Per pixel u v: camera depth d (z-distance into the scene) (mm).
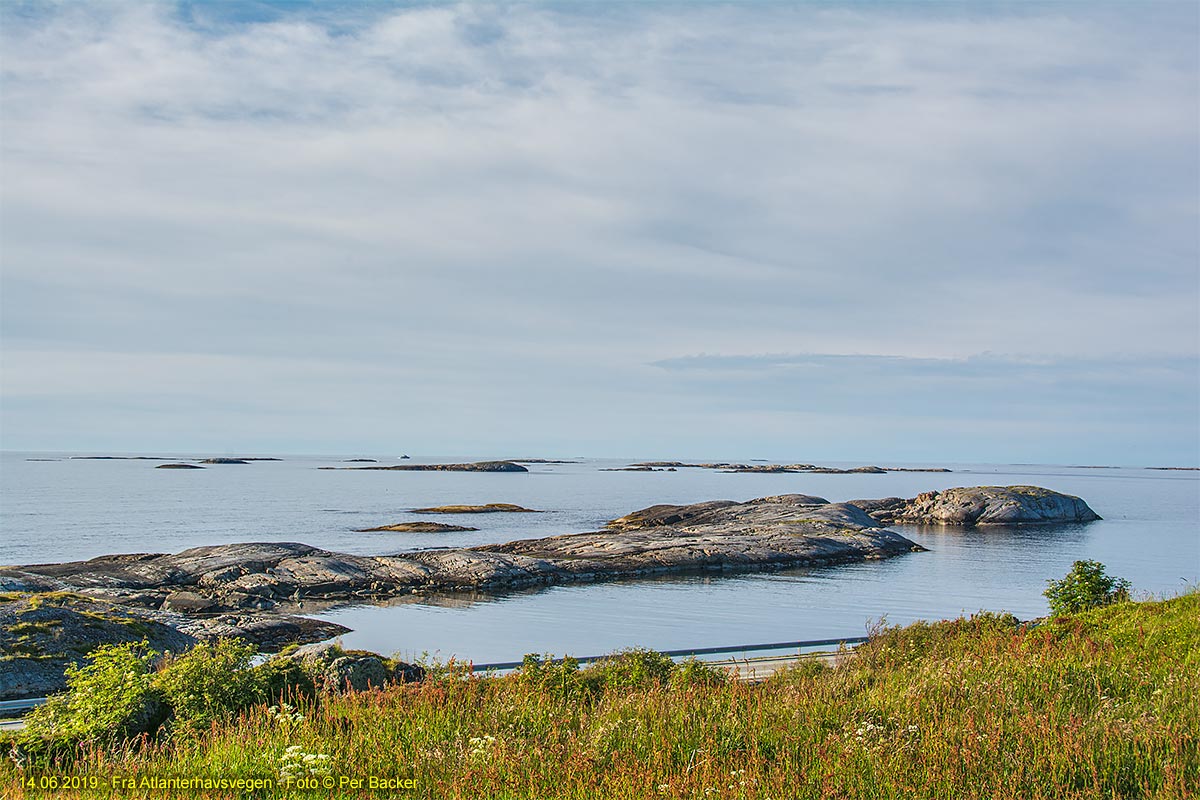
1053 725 11703
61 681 26969
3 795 11633
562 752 12164
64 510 120688
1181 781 10031
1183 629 18562
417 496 169250
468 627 43594
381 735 13195
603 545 72062
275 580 54250
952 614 47750
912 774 10719
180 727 14984
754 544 73625
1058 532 105188
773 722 13164
